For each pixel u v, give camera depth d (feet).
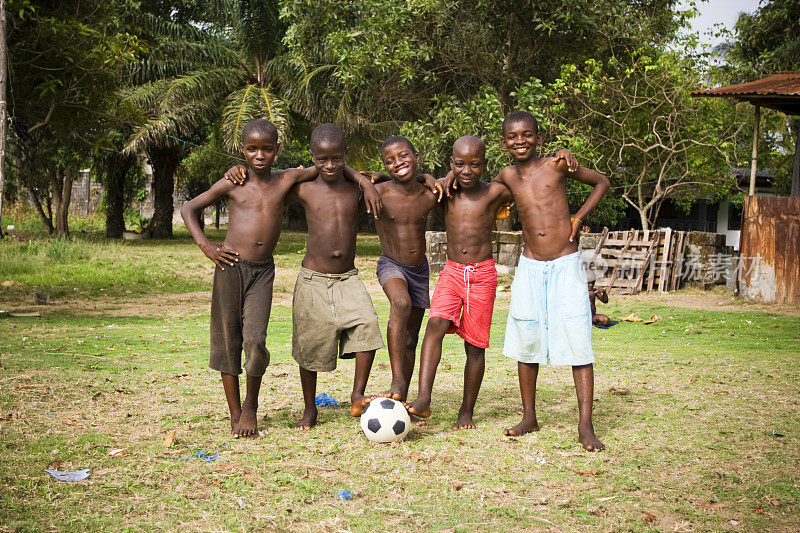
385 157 15.89
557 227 15.30
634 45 57.47
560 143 52.34
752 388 20.44
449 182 15.62
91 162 100.32
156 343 27.91
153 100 79.00
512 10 55.57
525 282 15.56
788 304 42.73
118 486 12.05
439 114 55.67
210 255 15.05
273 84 83.97
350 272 16.03
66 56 37.88
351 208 15.87
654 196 56.34
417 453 13.99
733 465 13.48
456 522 10.72
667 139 57.52
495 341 29.84
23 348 25.66
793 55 66.85
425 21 56.90
